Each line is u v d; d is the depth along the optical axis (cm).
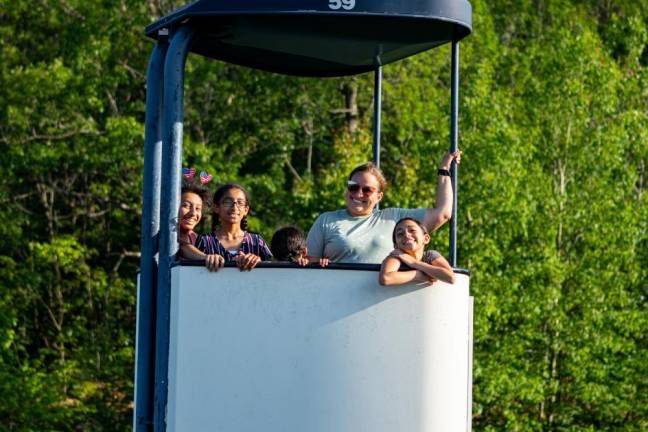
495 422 4675
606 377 4681
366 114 5681
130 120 5062
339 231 1544
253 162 5722
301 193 5156
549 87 4806
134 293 5397
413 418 1423
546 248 4547
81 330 5144
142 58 5441
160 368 1469
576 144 4750
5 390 4697
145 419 1527
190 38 1497
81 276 5297
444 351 1442
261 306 1415
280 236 1599
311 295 1415
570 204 4703
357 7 1441
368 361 1415
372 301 1420
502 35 6200
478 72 4750
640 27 5159
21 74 5066
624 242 4691
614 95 4809
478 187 4550
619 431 4666
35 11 5369
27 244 5450
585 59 4816
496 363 4475
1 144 5138
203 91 5488
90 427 5059
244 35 1586
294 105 5584
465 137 4631
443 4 1477
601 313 4612
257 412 1409
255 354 1412
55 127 5156
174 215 1471
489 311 4416
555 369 4700
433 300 1434
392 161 5512
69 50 5284
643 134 4819
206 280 1422
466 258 4569
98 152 5134
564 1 6094
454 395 1456
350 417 1410
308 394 1409
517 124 4891
